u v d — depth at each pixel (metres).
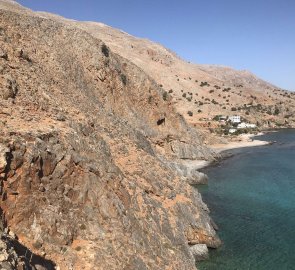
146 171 42.38
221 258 38.81
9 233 21.72
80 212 27.80
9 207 23.31
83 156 30.84
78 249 25.27
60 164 28.08
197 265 37.34
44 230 24.41
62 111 38.22
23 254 20.36
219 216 51.97
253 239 43.66
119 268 25.73
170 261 31.52
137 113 78.31
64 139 30.58
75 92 49.88
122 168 39.38
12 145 24.92
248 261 38.12
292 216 51.78
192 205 44.03
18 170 24.67
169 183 44.72
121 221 29.72
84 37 71.31
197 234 41.00
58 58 56.00
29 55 48.31
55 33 65.88
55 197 26.55
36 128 29.53
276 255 39.38
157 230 33.66
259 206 56.75
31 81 39.97
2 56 39.78
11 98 33.56
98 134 39.44
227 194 64.19
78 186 28.75
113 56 80.25
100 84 68.19
